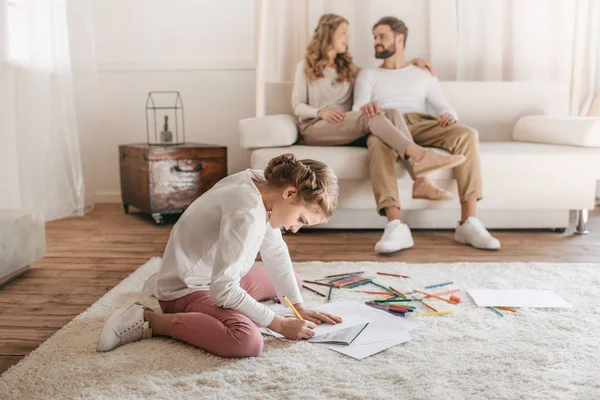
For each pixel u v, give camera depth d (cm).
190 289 145
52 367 128
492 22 346
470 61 353
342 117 272
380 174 253
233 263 131
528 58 348
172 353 135
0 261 192
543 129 296
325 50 292
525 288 184
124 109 374
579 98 353
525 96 326
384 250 234
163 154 301
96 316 161
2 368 131
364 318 153
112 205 371
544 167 268
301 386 118
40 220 218
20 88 295
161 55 369
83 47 345
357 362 129
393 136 251
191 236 141
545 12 344
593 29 345
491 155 267
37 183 305
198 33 367
